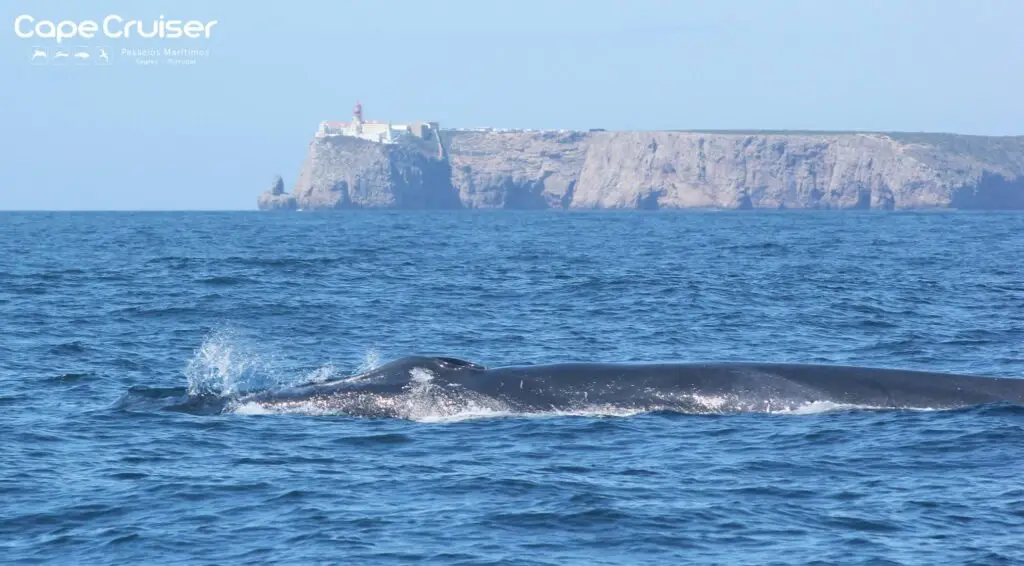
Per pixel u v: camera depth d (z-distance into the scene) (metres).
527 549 53.59
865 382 80.12
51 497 61.66
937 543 53.81
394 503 60.25
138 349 120.12
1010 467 65.56
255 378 104.31
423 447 71.38
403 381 81.31
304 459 68.88
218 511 59.25
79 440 73.94
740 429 74.56
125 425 78.00
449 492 62.00
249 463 68.19
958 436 71.50
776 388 79.62
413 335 132.50
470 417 78.44
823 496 61.16
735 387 79.75
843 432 73.06
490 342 127.00
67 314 151.25
